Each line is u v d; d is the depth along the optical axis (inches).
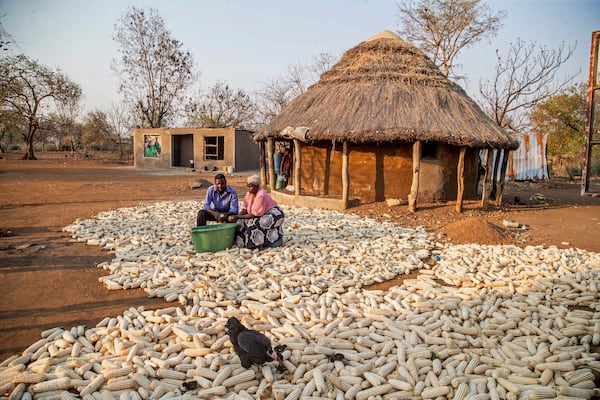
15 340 139.3
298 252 237.0
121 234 279.1
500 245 266.8
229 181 748.0
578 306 175.6
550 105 906.1
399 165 402.0
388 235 285.3
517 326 157.6
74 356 129.0
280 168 550.6
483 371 126.6
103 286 189.0
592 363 128.3
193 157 1073.5
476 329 150.4
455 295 182.4
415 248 258.5
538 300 176.4
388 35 489.7
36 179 697.6
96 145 1936.5
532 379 120.5
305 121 411.5
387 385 116.3
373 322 155.2
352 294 179.0
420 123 367.6
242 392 112.6
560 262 226.1
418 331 145.9
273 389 113.4
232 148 987.3
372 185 410.6
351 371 122.1
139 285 189.5
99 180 713.0
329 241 264.5
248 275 200.1
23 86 1267.2
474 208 384.8
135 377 116.6
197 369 120.2
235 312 157.3
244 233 241.0
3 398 110.5
